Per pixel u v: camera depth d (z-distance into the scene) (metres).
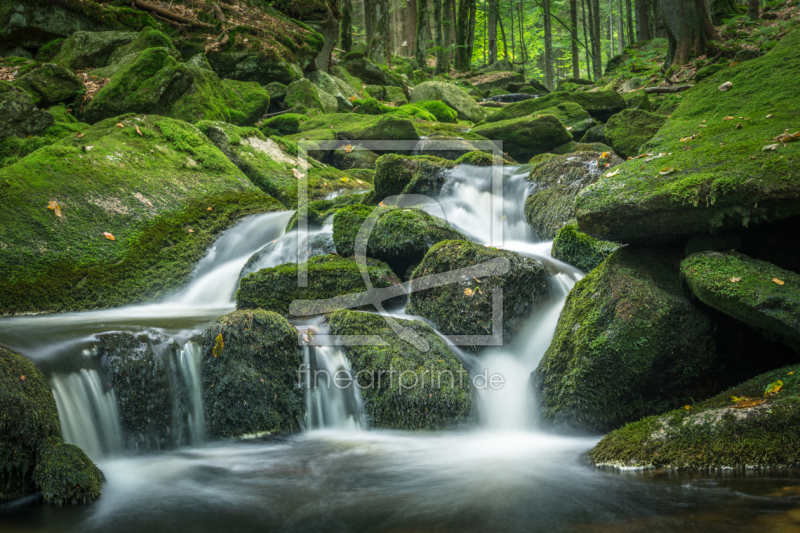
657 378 4.49
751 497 3.21
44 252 6.35
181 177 8.38
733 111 5.71
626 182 4.71
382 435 4.77
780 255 4.36
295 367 4.89
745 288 3.94
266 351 4.81
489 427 4.89
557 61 49.97
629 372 4.47
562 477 3.82
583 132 13.26
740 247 4.45
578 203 4.75
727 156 4.53
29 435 3.61
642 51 22.58
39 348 4.18
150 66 10.58
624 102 14.45
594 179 7.24
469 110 18.97
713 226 4.31
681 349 4.43
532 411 4.93
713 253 4.34
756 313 3.86
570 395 4.63
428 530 3.22
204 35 14.38
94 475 3.70
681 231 4.53
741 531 2.91
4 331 4.55
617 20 48.19
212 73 12.06
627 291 4.55
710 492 3.32
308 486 3.86
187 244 7.56
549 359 4.87
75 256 6.53
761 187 3.97
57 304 6.15
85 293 6.39
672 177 4.53
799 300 3.74
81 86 10.58
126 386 4.39
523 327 5.36
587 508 3.36
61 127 9.23
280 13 17.44
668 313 4.41
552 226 7.12
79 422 4.11
